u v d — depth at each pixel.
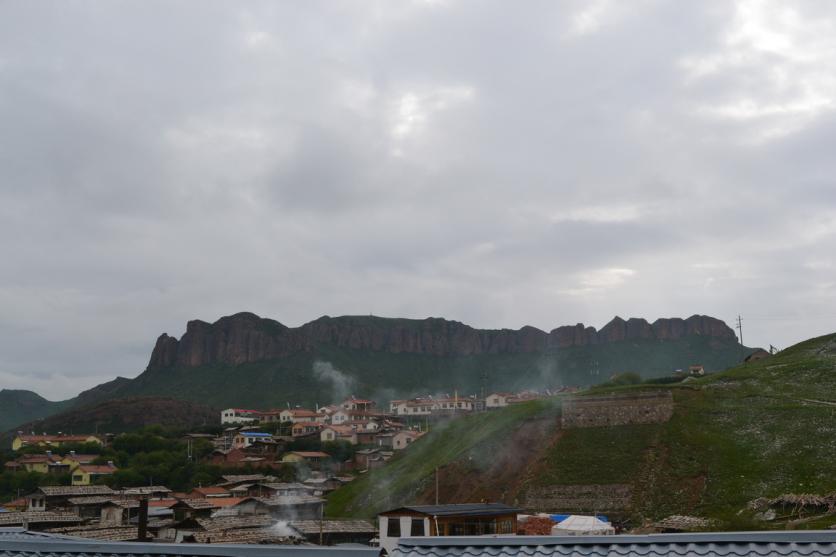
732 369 149.38
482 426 136.75
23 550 16.53
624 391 117.31
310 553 14.82
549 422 120.56
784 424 101.44
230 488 128.88
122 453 180.62
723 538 13.31
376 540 80.50
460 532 66.12
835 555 12.48
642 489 95.69
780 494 85.12
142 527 46.72
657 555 13.23
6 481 151.62
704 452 99.12
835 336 152.62
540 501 100.88
